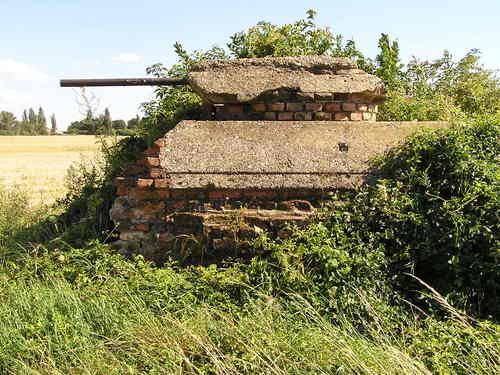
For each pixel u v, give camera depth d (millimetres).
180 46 8531
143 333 3529
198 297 4164
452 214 4246
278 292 4152
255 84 5633
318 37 8648
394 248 4449
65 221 7020
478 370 3125
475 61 9945
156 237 4934
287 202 4785
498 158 4551
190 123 5125
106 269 4590
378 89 5695
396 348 3293
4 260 5375
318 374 3094
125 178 5066
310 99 5586
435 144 4723
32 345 3486
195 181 4844
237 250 4715
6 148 47312
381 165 4836
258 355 3139
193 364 3299
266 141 5016
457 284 4055
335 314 3850
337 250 4250
